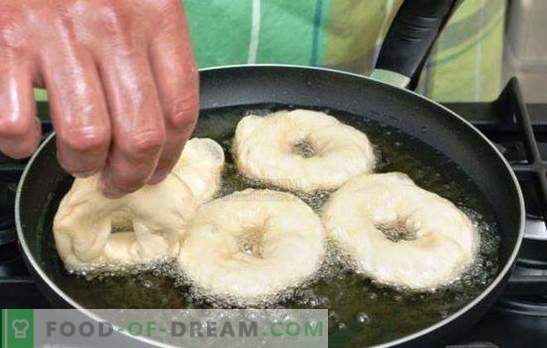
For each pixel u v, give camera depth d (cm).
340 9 76
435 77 86
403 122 68
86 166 43
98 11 43
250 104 70
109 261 57
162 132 43
